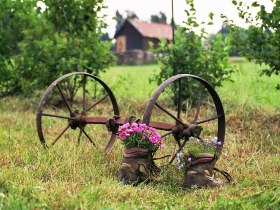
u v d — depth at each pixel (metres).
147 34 55.97
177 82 11.66
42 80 12.77
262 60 10.42
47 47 12.63
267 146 8.74
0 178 6.05
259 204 5.66
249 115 10.55
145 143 6.51
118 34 58.59
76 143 8.38
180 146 7.08
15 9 14.04
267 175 6.89
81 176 6.59
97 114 11.59
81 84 12.73
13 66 13.59
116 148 8.25
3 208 5.12
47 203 5.30
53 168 6.80
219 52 11.74
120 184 6.39
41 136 7.87
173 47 11.66
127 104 12.12
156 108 11.66
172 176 6.67
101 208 5.25
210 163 6.53
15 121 10.46
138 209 5.46
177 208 5.57
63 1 13.09
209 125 10.04
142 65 46.00
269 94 13.46
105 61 13.08
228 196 5.94
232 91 13.08
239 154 8.13
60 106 12.52
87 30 13.18
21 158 7.28
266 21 10.26
